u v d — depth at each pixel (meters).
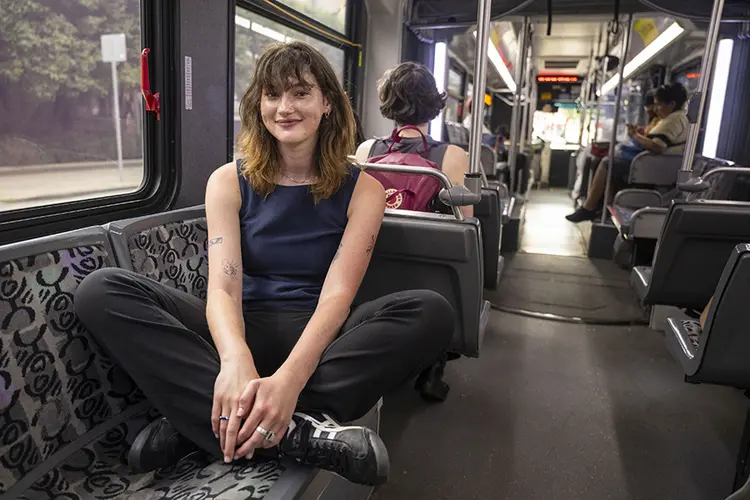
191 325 1.60
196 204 2.65
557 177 12.47
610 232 5.75
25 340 1.36
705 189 2.52
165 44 2.38
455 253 1.99
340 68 4.68
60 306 1.46
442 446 2.37
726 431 2.53
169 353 1.42
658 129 5.66
